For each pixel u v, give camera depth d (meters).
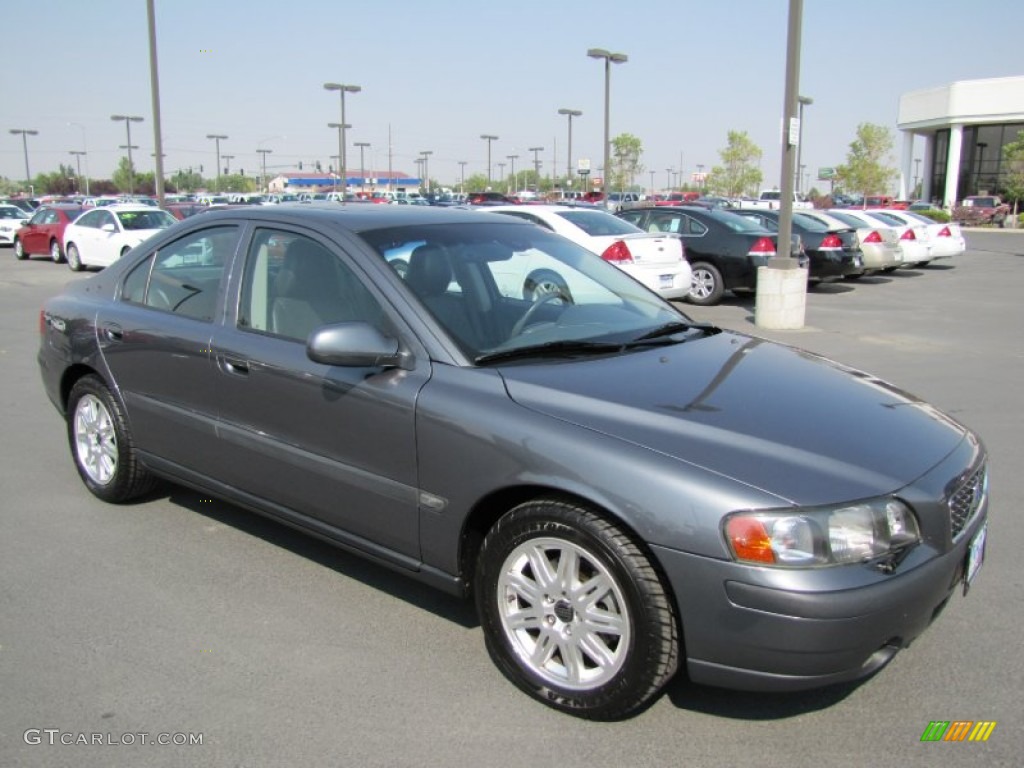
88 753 2.84
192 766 2.79
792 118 11.37
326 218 3.97
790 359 3.89
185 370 4.23
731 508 2.65
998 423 6.90
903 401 3.55
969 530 3.04
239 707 3.09
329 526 3.76
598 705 2.96
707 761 2.81
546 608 3.06
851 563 2.64
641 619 2.80
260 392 3.86
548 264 4.23
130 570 4.18
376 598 3.91
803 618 2.59
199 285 4.35
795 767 2.78
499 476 3.07
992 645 3.50
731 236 14.48
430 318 3.47
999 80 52.12
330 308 3.74
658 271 12.72
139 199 49.12
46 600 3.88
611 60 33.19
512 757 2.83
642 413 3.02
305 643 3.52
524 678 3.13
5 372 8.74
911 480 2.85
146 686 3.21
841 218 20.70
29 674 3.29
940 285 17.88
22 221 30.41
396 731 2.96
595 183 77.44
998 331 11.61
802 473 2.74
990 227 46.00
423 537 3.37
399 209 4.32
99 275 5.12
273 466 3.88
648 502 2.75
